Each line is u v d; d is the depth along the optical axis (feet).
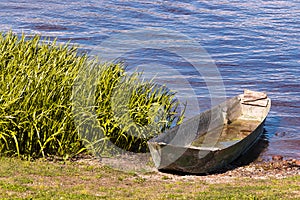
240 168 66.54
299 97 103.81
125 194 50.75
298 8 188.75
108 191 51.70
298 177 62.03
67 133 62.80
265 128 84.58
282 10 185.06
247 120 77.77
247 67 125.80
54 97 62.95
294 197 49.73
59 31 150.00
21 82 61.87
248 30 159.74
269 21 170.50
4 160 58.90
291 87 110.83
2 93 61.26
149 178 59.36
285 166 68.44
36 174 55.52
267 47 143.54
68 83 63.46
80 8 175.52
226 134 72.79
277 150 74.64
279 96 104.37
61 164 60.03
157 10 179.32
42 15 164.55
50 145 62.39
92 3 182.60
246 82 113.80
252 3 194.18
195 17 173.37
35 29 150.10
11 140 60.80
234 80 115.14
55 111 62.39
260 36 153.89
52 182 53.42
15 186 50.19
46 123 62.03
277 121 88.48
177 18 171.32
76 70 65.21
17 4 175.73
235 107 78.48
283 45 145.38
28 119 60.85
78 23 158.61
